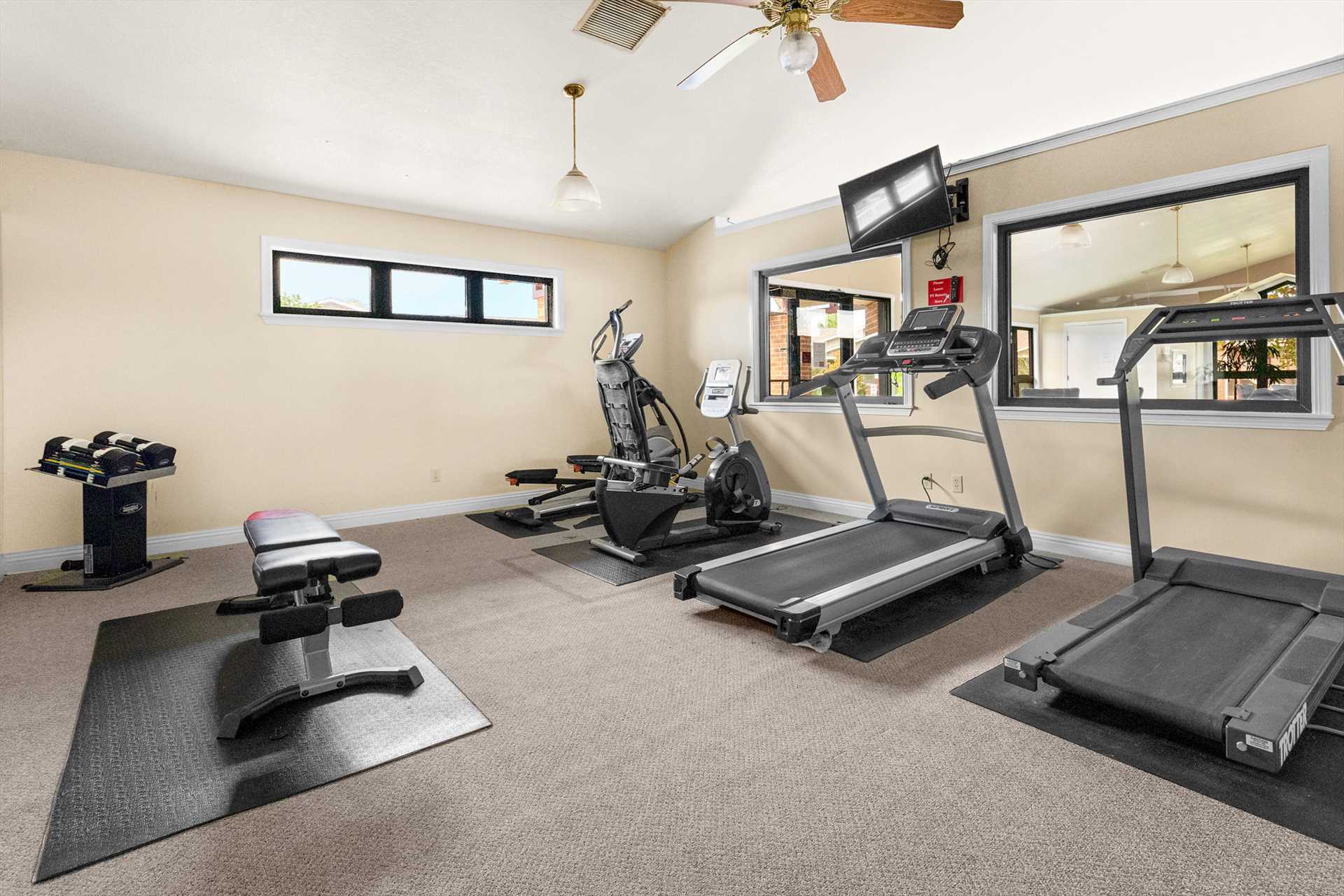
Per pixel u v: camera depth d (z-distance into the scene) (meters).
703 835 1.52
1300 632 2.19
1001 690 2.22
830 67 2.69
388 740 1.96
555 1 3.01
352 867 1.44
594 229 5.82
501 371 5.62
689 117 4.09
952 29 3.27
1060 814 1.57
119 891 1.37
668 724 2.04
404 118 3.86
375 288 5.04
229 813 1.62
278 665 2.51
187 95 3.45
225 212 4.37
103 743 1.95
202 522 4.36
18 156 3.72
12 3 2.77
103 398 4.00
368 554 2.14
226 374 4.40
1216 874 1.37
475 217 5.30
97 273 3.96
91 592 3.43
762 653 2.57
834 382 3.81
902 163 4.07
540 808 1.64
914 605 3.06
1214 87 3.39
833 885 1.36
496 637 2.76
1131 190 3.43
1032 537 4.01
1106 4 2.98
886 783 1.71
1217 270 5.88
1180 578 2.73
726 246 5.82
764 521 4.63
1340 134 2.86
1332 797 1.61
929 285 4.29
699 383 6.22
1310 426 2.99
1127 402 2.67
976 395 3.34
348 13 3.00
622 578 3.61
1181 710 1.76
